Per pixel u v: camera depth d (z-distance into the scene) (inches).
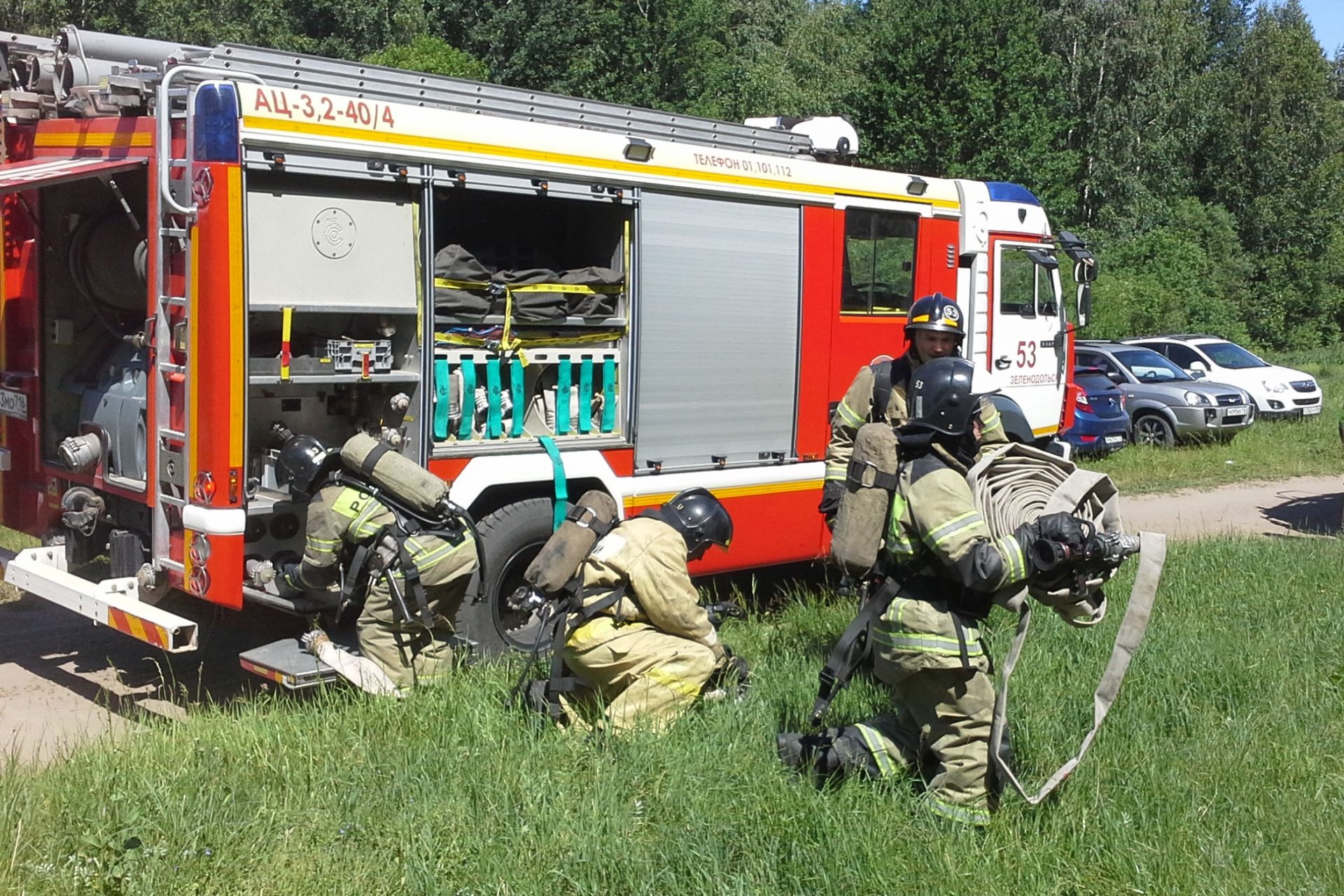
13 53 266.5
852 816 171.5
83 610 241.1
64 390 273.9
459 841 166.2
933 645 167.5
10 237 282.8
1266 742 215.8
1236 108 1973.4
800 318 320.2
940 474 165.5
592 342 278.8
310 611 237.6
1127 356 803.4
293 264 227.5
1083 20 1608.0
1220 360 884.0
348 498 219.8
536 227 288.8
